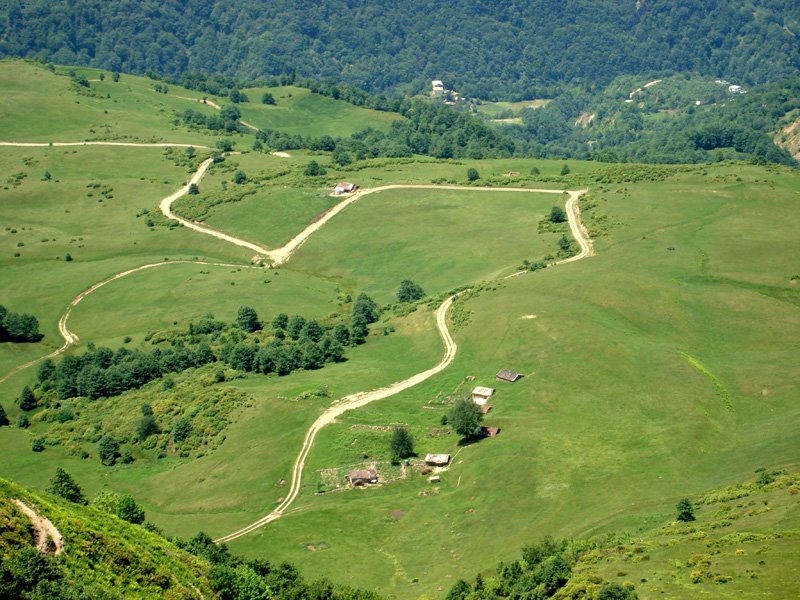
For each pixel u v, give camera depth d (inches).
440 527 5979.3
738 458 6058.1
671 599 3954.2
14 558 3983.8
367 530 6087.6
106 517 4913.9
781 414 6737.2
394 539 5954.7
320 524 6190.9
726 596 3897.6
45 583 3922.2
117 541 4537.4
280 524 6235.2
